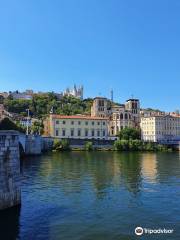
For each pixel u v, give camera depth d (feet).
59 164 297.53
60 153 495.82
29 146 437.99
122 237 95.40
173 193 158.40
